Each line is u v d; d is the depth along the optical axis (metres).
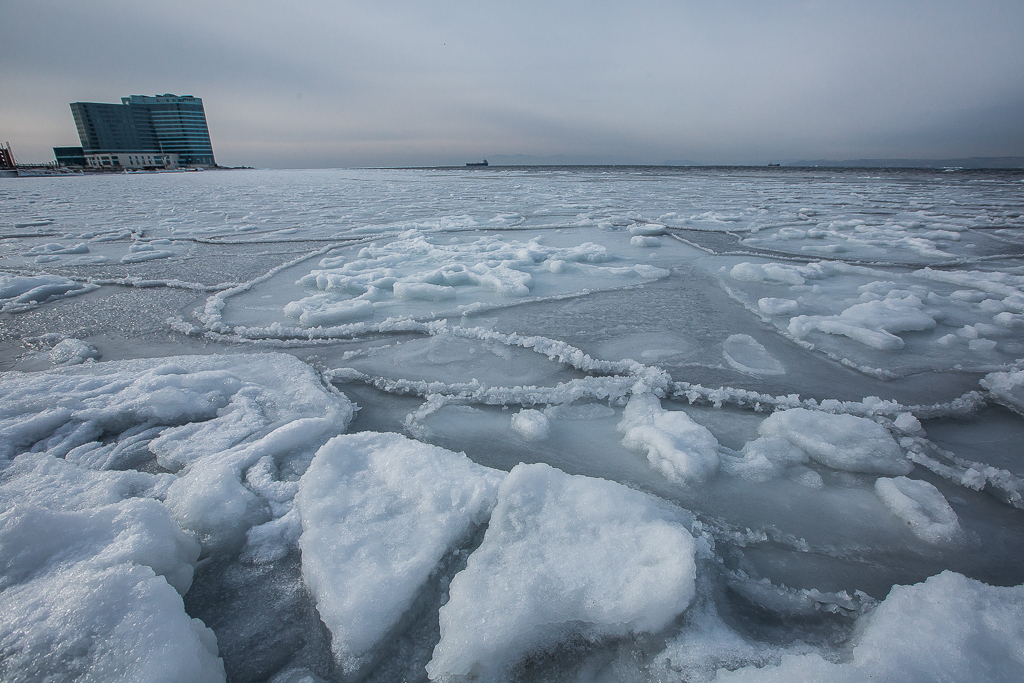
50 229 8.32
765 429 1.91
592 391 2.23
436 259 5.29
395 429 1.95
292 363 2.50
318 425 1.86
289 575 1.21
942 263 4.86
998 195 13.10
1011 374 2.22
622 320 3.24
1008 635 0.96
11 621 0.93
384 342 2.89
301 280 4.34
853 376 2.40
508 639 0.97
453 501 1.37
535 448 1.80
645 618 1.05
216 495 1.42
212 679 0.93
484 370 2.50
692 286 4.11
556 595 1.05
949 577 1.11
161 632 0.92
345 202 13.20
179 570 1.18
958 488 1.56
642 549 1.17
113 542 1.14
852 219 8.38
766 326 3.12
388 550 1.21
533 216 9.35
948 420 1.97
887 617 1.04
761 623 1.10
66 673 0.85
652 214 9.44
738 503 1.49
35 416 1.87
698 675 0.94
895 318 3.01
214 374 2.25
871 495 1.53
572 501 1.34
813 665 0.88
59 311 3.54
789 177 27.12
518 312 3.44
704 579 1.19
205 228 8.16
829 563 1.27
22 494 1.40
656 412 2.01
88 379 2.21
